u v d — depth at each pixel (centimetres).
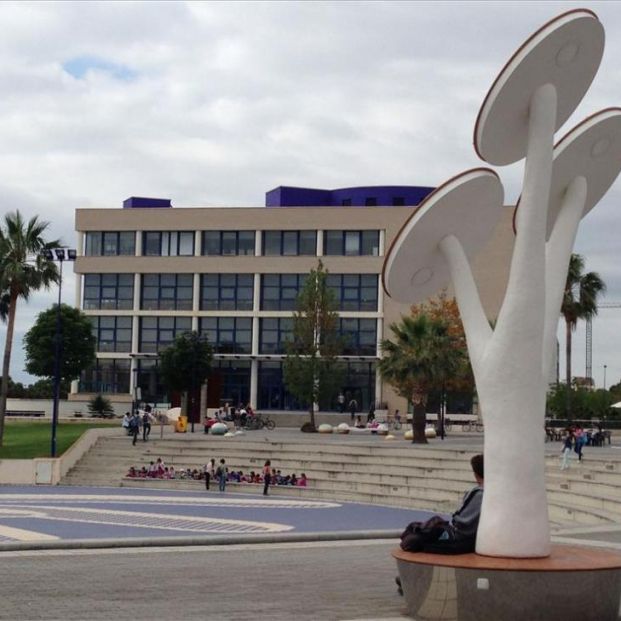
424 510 3500
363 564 1742
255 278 8462
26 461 5006
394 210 8269
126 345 8644
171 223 8594
